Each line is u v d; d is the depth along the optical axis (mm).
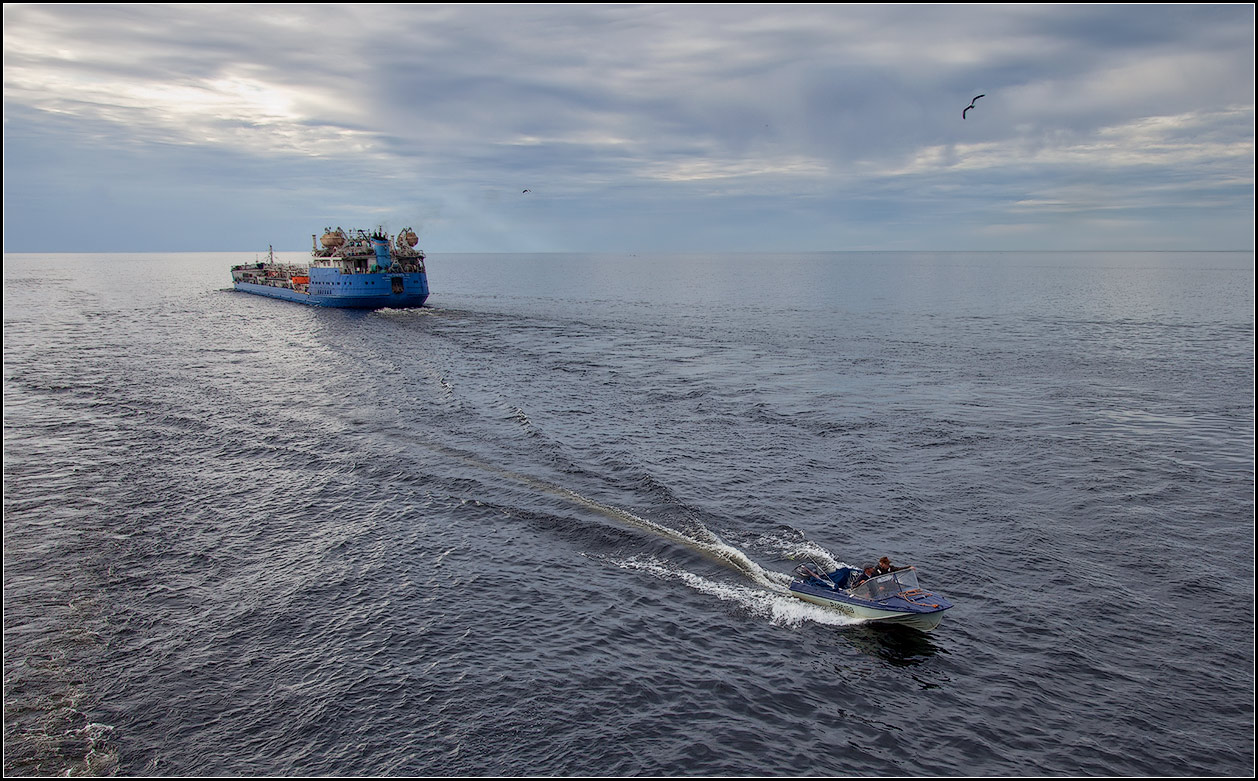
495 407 67062
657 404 69250
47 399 70000
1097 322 134250
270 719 25859
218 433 58531
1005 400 70562
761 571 36250
